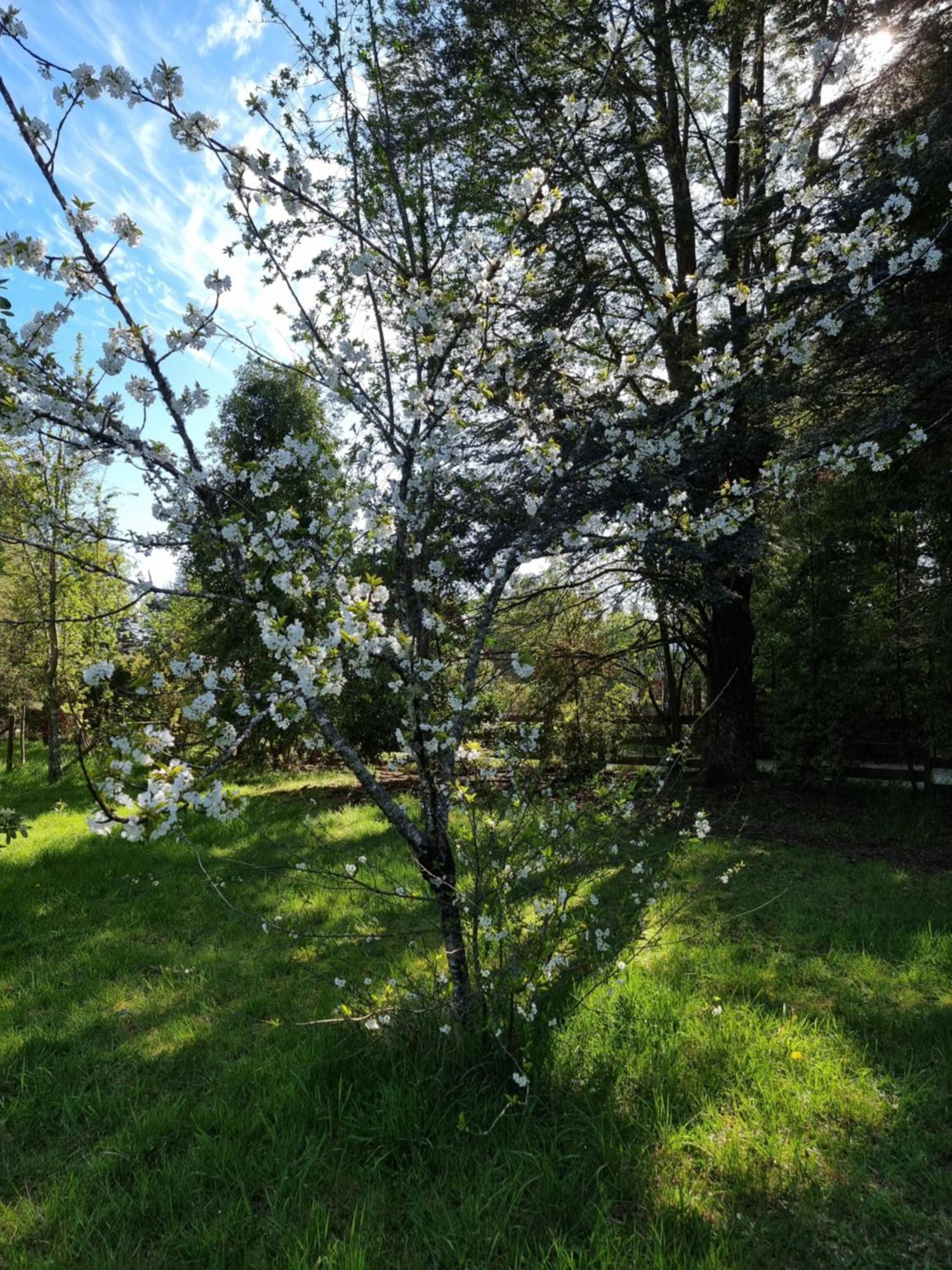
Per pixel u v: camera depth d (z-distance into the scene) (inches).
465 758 131.2
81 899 231.8
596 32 212.5
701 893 213.9
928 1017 134.0
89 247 100.8
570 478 142.9
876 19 233.9
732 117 381.1
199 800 86.2
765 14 288.4
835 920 191.8
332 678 103.6
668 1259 82.3
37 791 489.7
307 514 123.4
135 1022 149.4
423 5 152.6
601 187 297.7
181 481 109.3
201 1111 112.7
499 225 129.3
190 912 214.7
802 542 324.5
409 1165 101.4
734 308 245.9
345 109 130.0
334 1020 120.4
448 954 119.7
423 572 152.9
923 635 288.7
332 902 211.6
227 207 121.2
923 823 299.9
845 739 334.6
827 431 238.1
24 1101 119.6
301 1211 93.1
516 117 178.4
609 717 396.5
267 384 464.1
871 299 151.9
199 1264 85.4
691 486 234.4
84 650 457.4
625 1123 105.5
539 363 151.9
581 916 127.6
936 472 255.4
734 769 372.5
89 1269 84.9
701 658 463.5
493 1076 113.2
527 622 373.1
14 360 97.3
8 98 95.5
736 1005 141.3
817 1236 87.6
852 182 219.6
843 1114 108.8
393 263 127.9
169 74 101.8
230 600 110.9
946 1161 100.0
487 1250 85.4
